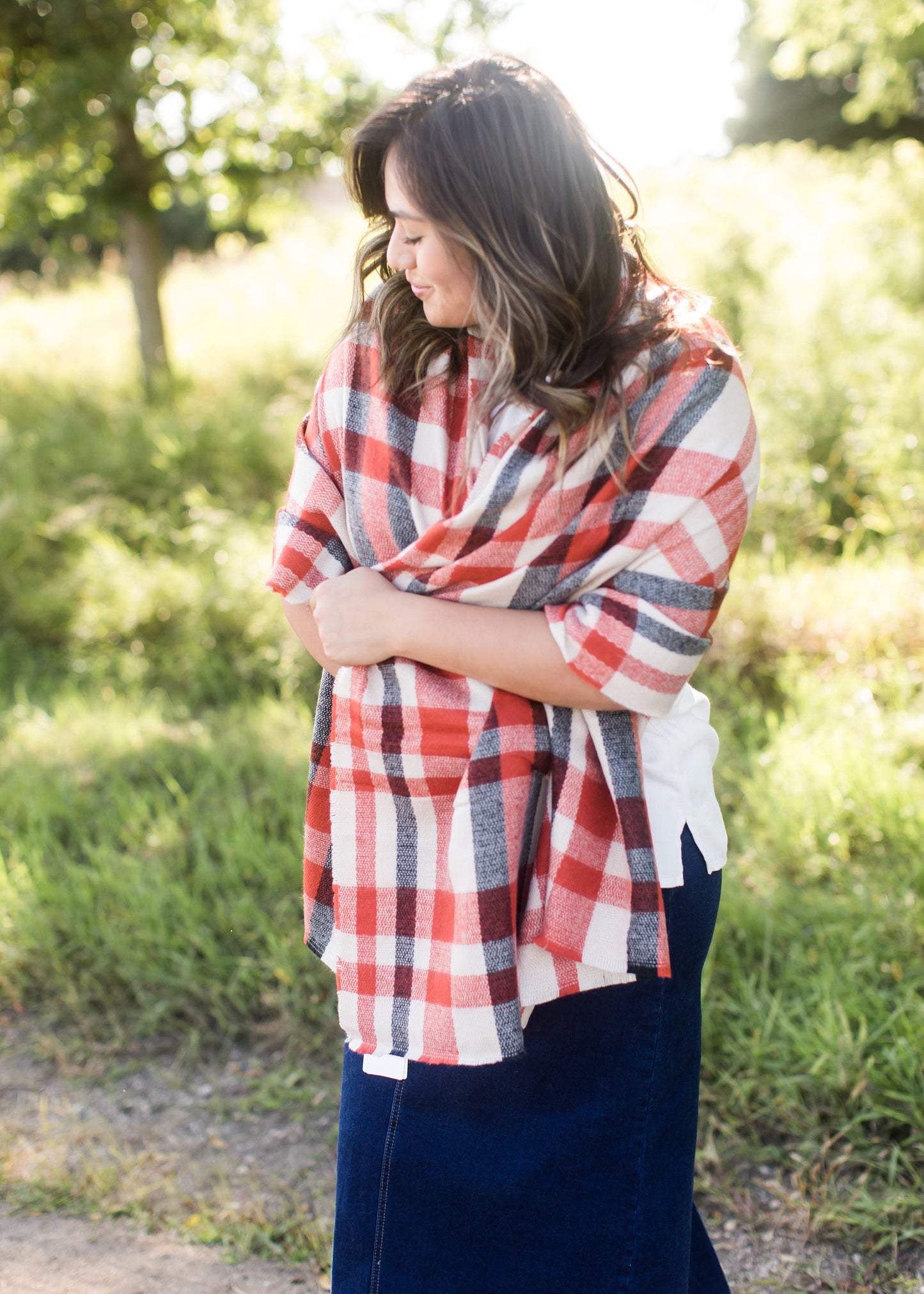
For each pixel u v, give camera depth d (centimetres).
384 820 132
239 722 409
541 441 121
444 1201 134
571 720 129
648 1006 132
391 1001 132
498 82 117
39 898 292
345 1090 140
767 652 390
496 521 123
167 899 288
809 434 516
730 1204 202
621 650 121
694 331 123
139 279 809
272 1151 227
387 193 120
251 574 493
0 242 876
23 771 362
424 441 130
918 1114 205
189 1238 204
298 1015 257
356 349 136
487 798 125
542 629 125
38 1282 193
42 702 451
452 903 129
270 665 454
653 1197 135
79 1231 206
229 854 302
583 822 127
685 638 122
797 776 307
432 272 120
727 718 362
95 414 750
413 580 130
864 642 376
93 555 536
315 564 139
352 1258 138
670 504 121
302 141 755
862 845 288
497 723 127
